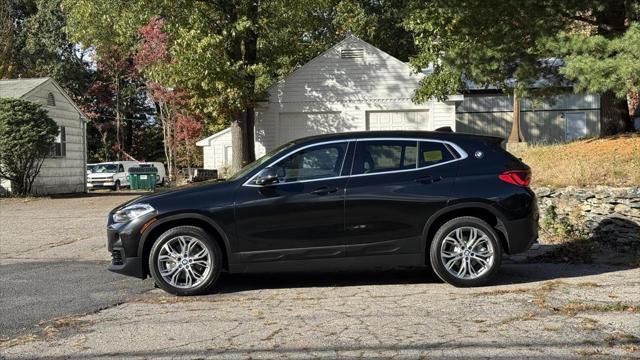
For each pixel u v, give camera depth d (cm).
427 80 1816
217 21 1869
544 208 1049
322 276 791
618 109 1352
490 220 723
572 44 1017
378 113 2080
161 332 547
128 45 2736
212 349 495
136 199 716
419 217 696
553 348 482
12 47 3912
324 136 727
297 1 1980
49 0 4203
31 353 495
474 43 1279
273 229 688
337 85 2075
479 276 701
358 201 693
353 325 556
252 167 725
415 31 1814
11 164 2144
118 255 704
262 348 495
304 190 693
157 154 5162
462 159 720
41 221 1467
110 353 491
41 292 725
